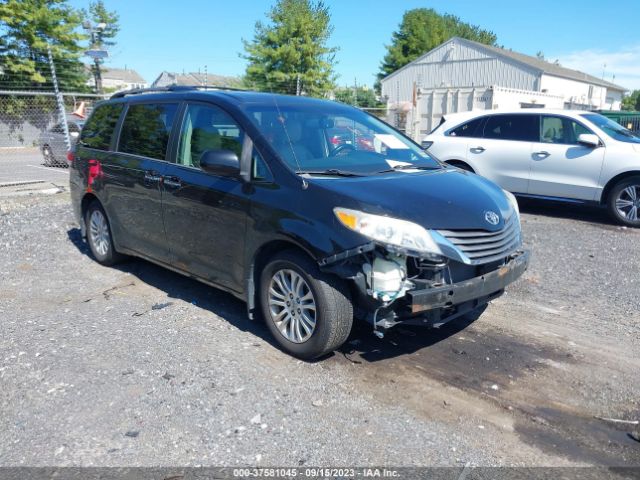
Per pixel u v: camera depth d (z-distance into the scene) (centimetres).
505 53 4128
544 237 791
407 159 485
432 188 404
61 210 927
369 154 470
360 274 359
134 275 601
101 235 621
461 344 438
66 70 2828
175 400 350
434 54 4341
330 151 450
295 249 394
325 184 384
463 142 1007
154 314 490
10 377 377
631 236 805
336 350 423
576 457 304
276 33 2756
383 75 5947
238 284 438
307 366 396
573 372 397
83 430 320
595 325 479
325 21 2788
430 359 412
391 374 388
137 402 347
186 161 483
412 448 308
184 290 553
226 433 318
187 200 467
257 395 357
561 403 357
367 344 434
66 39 2809
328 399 354
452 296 365
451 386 374
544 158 924
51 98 2525
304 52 2759
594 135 881
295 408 344
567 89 4153
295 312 401
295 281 397
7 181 1241
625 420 340
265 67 2772
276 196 398
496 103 1969
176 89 531
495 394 366
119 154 564
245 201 416
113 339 436
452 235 367
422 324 379
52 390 361
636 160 848
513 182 961
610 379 388
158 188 498
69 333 448
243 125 437
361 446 308
